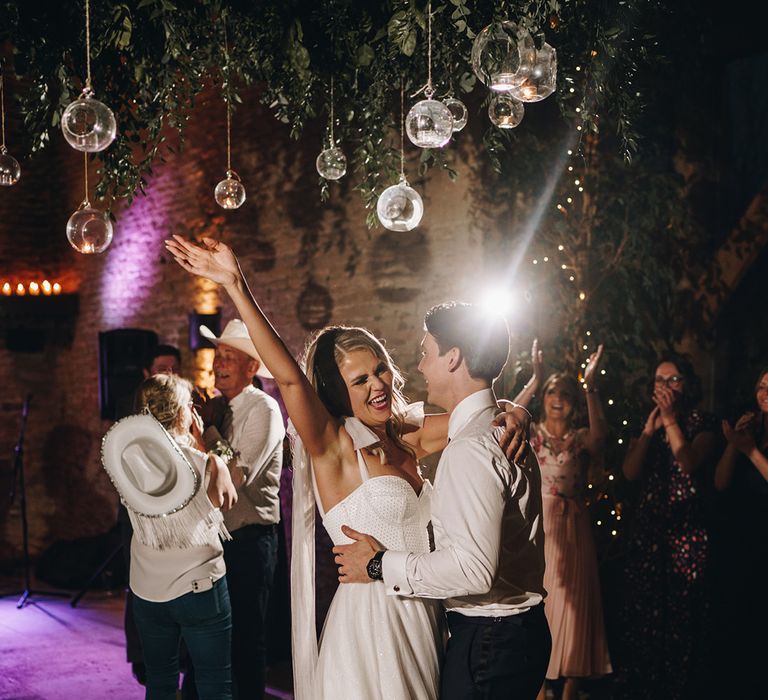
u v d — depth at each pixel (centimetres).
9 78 780
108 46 305
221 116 624
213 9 288
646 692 394
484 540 200
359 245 519
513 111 246
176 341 684
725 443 420
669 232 462
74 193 805
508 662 213
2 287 808
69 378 823
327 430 224
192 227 660
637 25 295
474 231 456
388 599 218
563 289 452
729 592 386
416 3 263
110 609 632
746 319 480
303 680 233
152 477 306
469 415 220
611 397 453
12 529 816
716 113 472
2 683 471
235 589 365
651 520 394
